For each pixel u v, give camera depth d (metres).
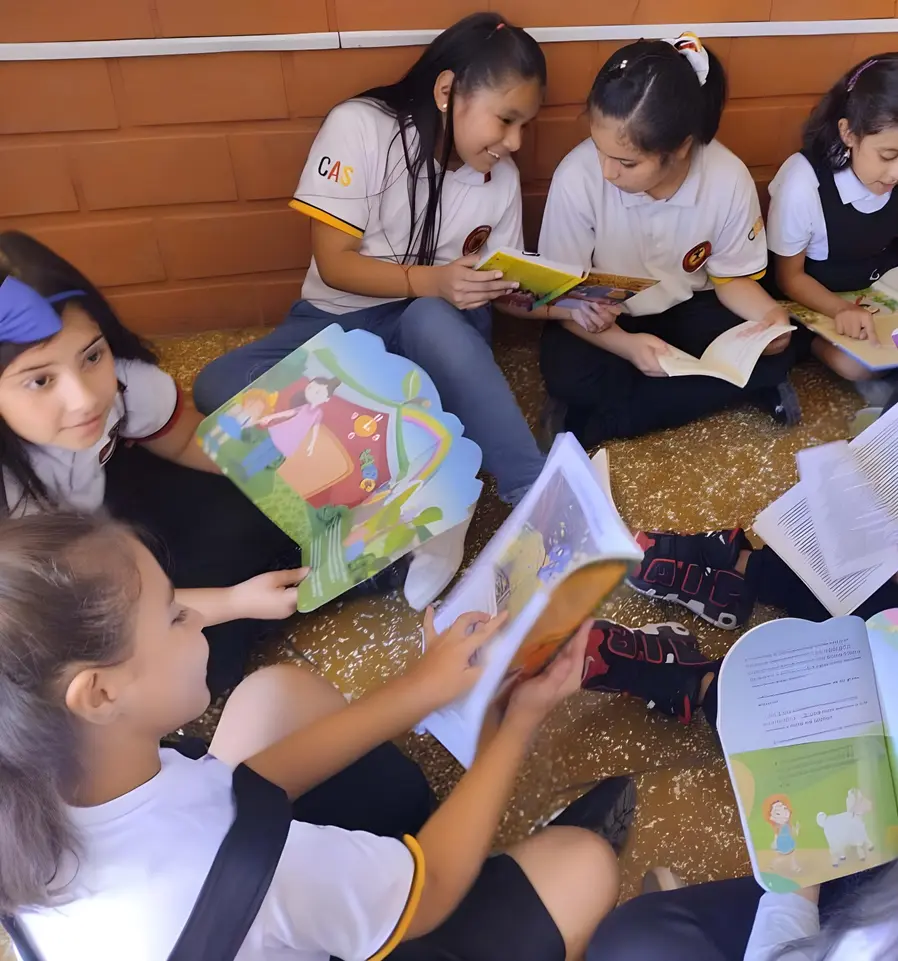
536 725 0.79
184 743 0.82
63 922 0.54
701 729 1.09
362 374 1.09
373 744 0.77
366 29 1.33
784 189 1.48
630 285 1.21
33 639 0.51
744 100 1.53
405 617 1.20
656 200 1.34
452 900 0.68
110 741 0.56
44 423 0.90
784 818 0.75
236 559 1.13
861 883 0.69
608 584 0.66
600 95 1.18
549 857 0.78
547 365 1.43
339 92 1.38
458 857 0.70
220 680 1.06
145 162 1.40
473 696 0.76
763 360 1.40
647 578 1.19
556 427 1.46
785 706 0.77
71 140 1.35
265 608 1.01
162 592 0.60
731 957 0.71
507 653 0.72
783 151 1.62
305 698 0.88
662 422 1.46
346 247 1.31
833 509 1.06
